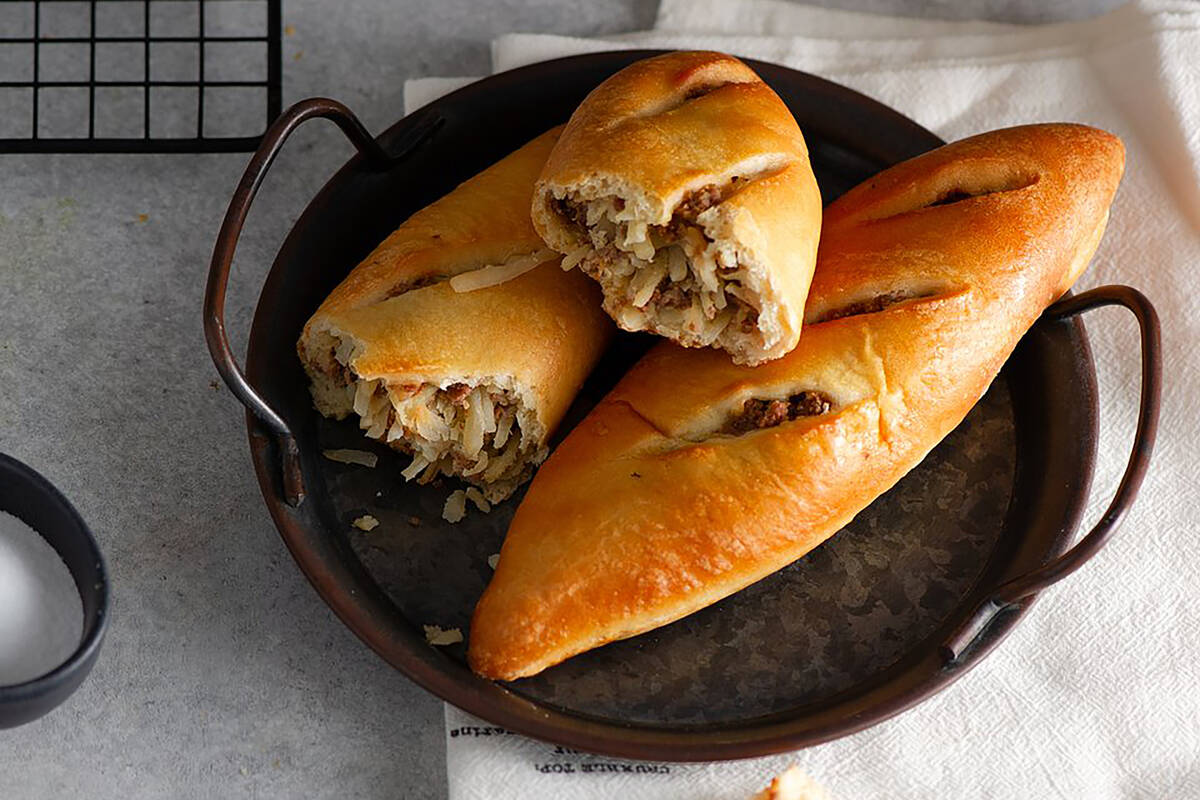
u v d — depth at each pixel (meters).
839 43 0.85
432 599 0.72
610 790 0.71
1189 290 0.80
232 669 0.73
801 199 0.70
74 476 0.76
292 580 0.75
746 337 0.71
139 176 0.82
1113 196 0.75
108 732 0.72
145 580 0.75
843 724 0.69
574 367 0.73
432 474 0.74
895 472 0.71
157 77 0.84
